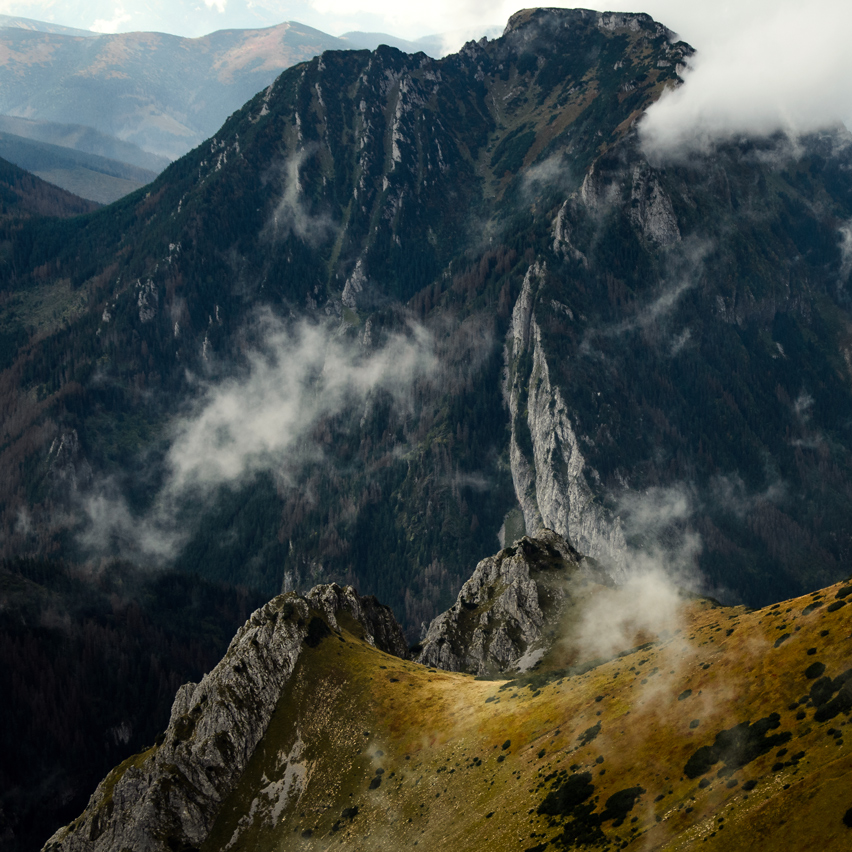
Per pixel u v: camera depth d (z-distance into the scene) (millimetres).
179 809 158375
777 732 102875
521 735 138375
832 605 119312
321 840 141250
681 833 94625
